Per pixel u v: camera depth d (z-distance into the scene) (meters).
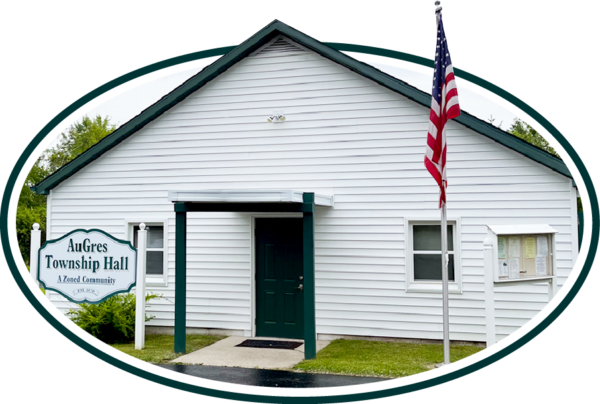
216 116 11.30
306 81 10.84
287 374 8.20
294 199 8.88
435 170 7.76
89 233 9.84
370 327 10.40
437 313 10.10
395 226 10.33
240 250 11.14
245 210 9.39
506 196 9.84
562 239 9.55
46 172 25.12
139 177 11.69
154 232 11.73
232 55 11.01
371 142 10.48
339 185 10.62
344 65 10.48
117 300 10.69
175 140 11.52
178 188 11.45
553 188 9.62
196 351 9.70
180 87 11.24
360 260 10.48
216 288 11.22
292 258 10.89
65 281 9.88
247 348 9.95
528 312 9.72
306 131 10.81
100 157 11.93
